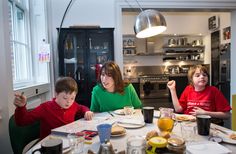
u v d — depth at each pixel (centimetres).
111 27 365
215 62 627
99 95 197
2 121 179
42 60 302
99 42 359
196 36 714
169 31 667
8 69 182
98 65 333
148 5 370
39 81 325
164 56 711
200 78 186
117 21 367
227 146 99
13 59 248
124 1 365
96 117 159
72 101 157
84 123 141
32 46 314
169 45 693
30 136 151
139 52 696
